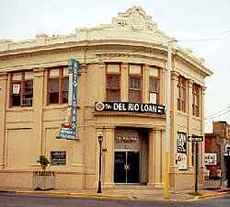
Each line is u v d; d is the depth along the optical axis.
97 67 41.91
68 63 41.88
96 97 41.62
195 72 50.41
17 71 45.84
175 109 44.81
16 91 45.88
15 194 36.41
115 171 41.94
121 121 40.91
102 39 41.53
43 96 44.19
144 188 41.00
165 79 43.09
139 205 28.12
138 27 42.66
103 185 40.53
